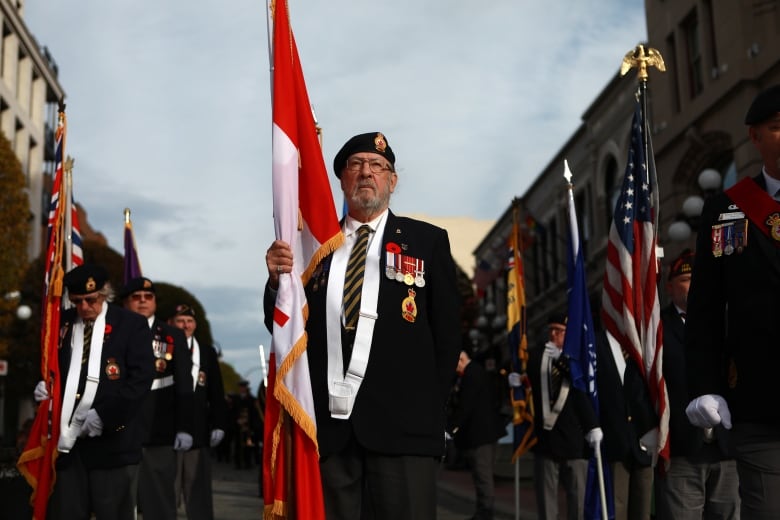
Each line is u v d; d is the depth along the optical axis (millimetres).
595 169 29250
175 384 8438
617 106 26734
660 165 22094
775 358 3727
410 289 4500
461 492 15789
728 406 3859
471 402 10117
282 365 4273
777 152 3855
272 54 4750
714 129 19469
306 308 4410
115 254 44281
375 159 4633
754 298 3781
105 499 6418
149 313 8680
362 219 4668
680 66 21266
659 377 6199
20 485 8641
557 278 34406
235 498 15195
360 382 4316
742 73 18109
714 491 6078
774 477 3713
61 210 7543
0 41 41125
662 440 6082
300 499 4180
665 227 21703
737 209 3924
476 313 38625
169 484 8258
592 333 7801
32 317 36094
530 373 8633
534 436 8594
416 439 4281
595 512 7504
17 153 43531
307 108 4770
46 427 6520
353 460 4309
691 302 4031
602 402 7625
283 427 4332
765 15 18031
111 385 6512
